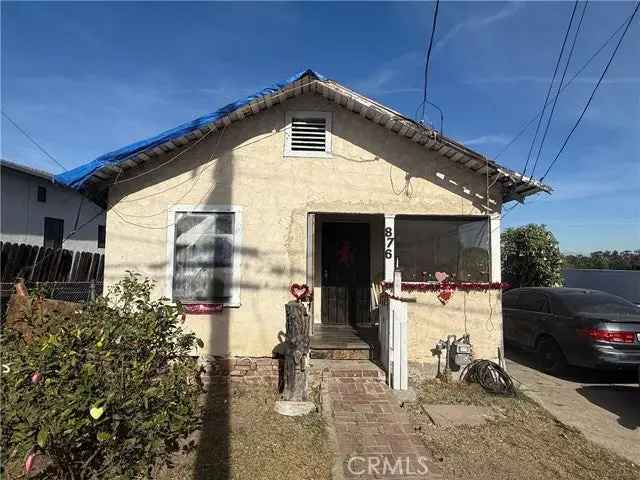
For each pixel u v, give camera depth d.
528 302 9.73
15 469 3.90
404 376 6.49
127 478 3.30
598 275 17.62
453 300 7.59
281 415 5.56
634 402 6.97
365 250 9.63
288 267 7.61
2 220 13.85
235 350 7.45
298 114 7.86
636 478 4.52
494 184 7.79
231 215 7.68
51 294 8.52
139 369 3.53
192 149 7.69
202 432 5.03
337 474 4.26
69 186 7.05
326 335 8.28
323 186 7.79
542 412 6.28
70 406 2.96
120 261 7.52
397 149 7.90
